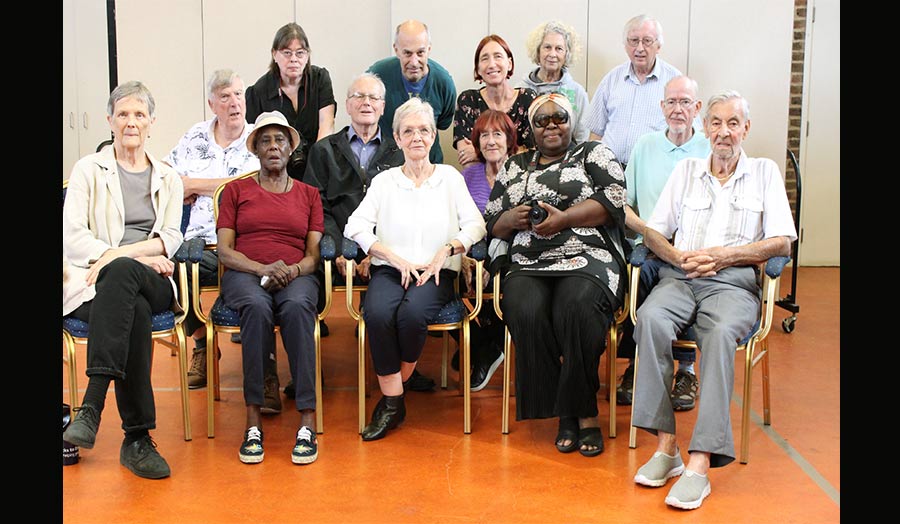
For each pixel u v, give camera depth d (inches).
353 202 157.3
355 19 241.4
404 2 223.1
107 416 143.5
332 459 125.8
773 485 116.1
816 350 186.5
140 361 120.2
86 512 107.5
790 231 126.7
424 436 135.3
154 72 242.8
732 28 222.1
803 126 275.0
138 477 119.0
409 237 140.3
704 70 223.3
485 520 105.7
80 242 127.6
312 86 184.7
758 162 130.9
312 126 185.2
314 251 140.3
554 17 223.8
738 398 153.0
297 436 127.0
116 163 133.8
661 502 111.3
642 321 119.5
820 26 269.1
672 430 117.4
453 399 154.5
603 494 113.6
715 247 127.6
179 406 149.8
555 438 134.8
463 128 184.7
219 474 120.2
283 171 142.2
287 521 105.4
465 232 138.9
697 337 119.9
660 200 135.6
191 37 241.4
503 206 140.7
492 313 157.4
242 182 141.3
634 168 162.6
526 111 183.3
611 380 134.0
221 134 164.2
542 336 129.3
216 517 106.5
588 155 137.4
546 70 192.4
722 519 106.1
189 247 133.9
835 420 141.6
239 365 175.8
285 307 129.6
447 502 111.0
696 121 168.2
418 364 176.2
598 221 134.8
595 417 129.6
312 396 128.9
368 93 156.4
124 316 116.9
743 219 129.6
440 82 194.1
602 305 128.7
